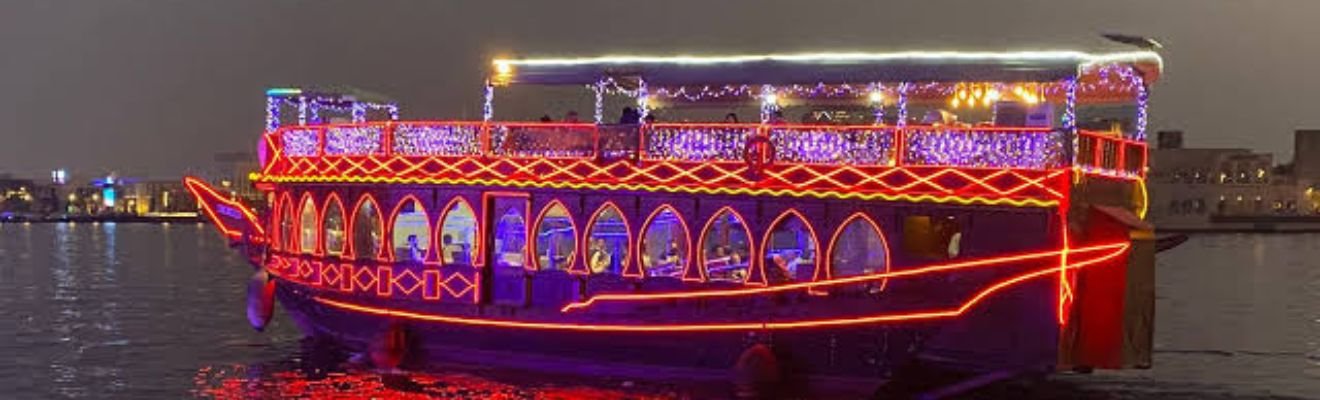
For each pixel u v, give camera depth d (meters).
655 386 22.23
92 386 26.25
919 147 19.75
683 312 21.45
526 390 23.34
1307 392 26.28
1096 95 22.98
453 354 24.12
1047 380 26.14
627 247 21.98
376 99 28.78
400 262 24.22
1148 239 19.45
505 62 22.91
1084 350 19.59
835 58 20.36
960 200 19.34
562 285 22.55
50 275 63.03
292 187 26.66
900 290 19.95
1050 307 19.02
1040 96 22.25
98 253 90.19
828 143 20.31
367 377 25.09
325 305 25.84
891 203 19.80
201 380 26.66
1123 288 19.44
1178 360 30.69
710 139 21.14
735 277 21.53
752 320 20.94
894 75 19.92
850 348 20.41
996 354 19.39
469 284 23.34
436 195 23.70
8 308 43.56
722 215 21.16
